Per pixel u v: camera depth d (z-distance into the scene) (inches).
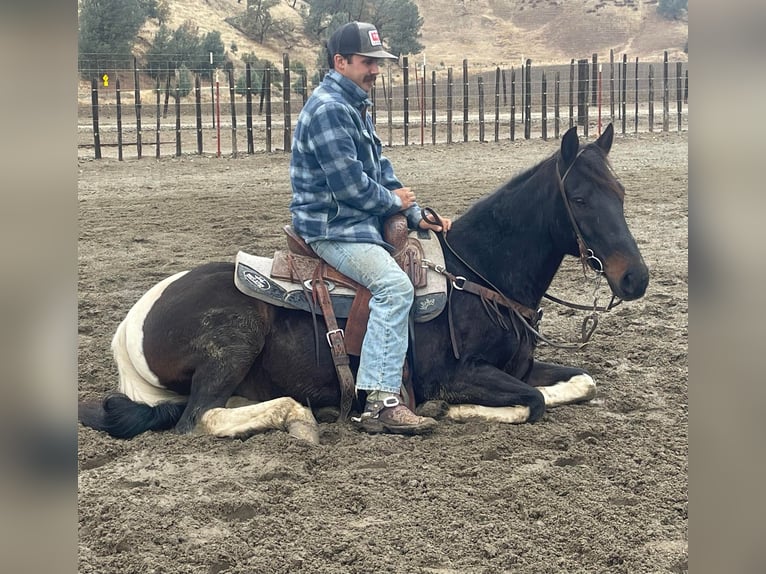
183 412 179.9
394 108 1291.8
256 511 141.9
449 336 183.0
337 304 178.4
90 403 186.7
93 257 359.6
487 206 190.2
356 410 186.2
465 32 2704.2
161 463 160.1
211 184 583.5
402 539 131.6
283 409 173.2
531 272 187.3
